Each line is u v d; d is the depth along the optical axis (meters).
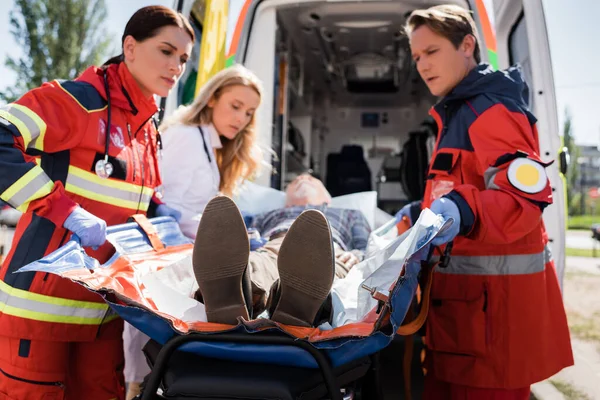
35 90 1.75
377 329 1.39
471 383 1.91
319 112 7.47
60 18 22.16
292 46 5.34
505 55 3.48
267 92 3.95
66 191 1.79
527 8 3.01
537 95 2.96
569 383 3.40
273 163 4.56
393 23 4.71
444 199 1.68
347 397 1.54
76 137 1.77
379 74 6.32
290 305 1.54
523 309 1.89
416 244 1.51
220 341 1.42
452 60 2.07
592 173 56.47
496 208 1.68
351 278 1.87
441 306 2.01
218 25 3.75
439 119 2.16
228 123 2.73
